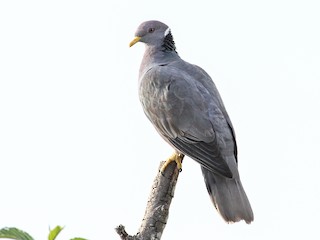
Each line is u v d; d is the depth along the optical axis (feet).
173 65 40.93
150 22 43.93
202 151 36.32
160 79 39.42
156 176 29.84
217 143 36.40
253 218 34.47
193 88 38.55
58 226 16.30
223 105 39.14
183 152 37.35
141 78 41.47
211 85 39.81
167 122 38.40
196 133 36.96
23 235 15.58
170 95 38.50
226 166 35.04
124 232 23.32
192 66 40.83
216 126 37.09
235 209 34.30
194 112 37.47
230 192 34.83
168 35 43.68
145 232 27.12
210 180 35.68
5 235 15.49
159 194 28.96
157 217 27.68
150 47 43.55
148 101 39.78
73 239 16.55
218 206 34.76
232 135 38.11
